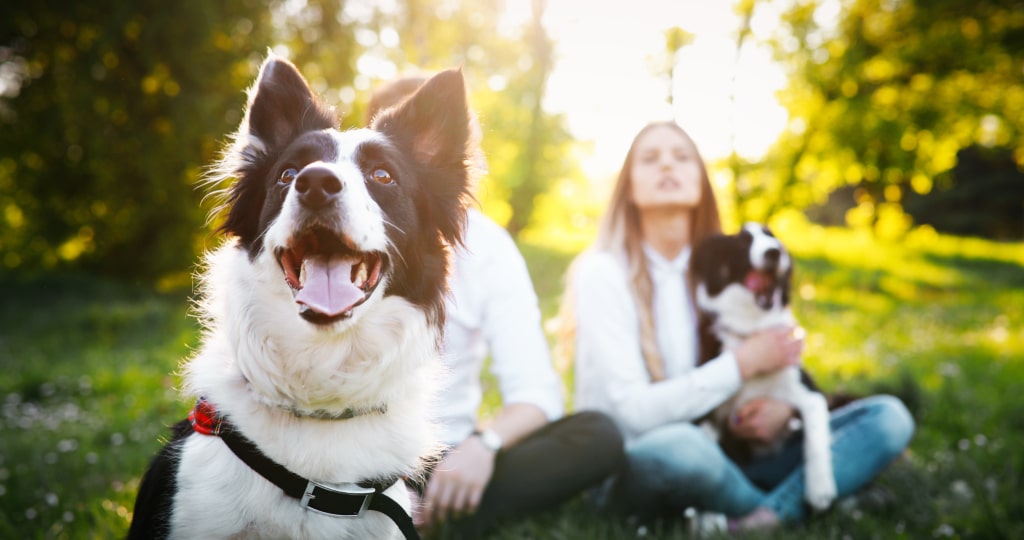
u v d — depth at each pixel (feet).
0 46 40.68
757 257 11.21
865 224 92.53
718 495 9.66
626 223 11.33
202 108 38.27
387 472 6.48
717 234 11.89
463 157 7.82
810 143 59.72
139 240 43.86
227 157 7.43
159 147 39.50
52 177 42.32
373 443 6.46
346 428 6.40
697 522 9.59
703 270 11.75
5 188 44.19
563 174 64.23
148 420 16.06
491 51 63.57
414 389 6.94
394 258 6.75
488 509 9.06
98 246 44.29
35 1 38.93
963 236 103.14
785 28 57.82
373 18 46.11
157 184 39.96
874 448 10.12
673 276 11.67
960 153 101.09
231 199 7.30
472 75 63.82
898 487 11.25
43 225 43.11
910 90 58.75
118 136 39.86
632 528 9.57
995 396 17.40
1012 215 102.22
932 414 15.48
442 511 8.63
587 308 10.77
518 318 9.62
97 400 18.56
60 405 18.37
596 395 10.80
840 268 54.70
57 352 25.52
